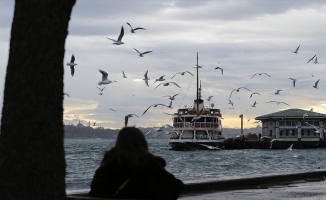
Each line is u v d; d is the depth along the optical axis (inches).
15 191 212.1
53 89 220.7
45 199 214.4
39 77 217.8
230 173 1585.9
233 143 4881.9
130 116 808.3
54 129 219.5
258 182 619.8
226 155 3267.7
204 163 2218.3
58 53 224.1
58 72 223.8
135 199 228.7
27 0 220.8
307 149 4980.3
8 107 217.6
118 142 232.8
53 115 219.9
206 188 554.9
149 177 229.1
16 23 221.3
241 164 2167.8
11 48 221.3
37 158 214.1
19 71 217.9
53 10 222.7
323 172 738.2
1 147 217.0
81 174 1432.1
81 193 449.4
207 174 1531.7
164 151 3705.7
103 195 229.5
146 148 235.1
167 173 235.0
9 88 218.7
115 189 228.1
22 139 214.1
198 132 3710.6
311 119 5226.4
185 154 3292.3
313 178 717.3
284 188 596.7
